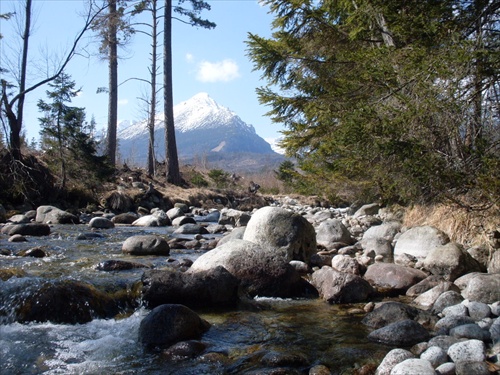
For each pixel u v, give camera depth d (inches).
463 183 238.2
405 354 143.6
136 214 732.7
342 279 232.7
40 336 176.6
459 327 165.6
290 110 460.8
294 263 288.5
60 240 400.8
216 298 219.5
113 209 740.7
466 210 273.0
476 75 243.0
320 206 1064.2
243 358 156.5
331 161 414.0
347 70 433.7
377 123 242.2
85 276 250.4
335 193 446.6
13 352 161.5
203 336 178.5
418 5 310.7
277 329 187.0
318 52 453.4
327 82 445.7
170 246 381.4
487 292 199.8
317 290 246.7
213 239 440.1
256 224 313.3
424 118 234.8
